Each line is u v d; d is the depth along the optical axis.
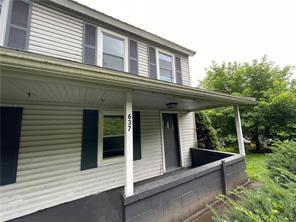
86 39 4.66
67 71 1.82
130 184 2.56
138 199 2.49
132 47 5.64
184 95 3.48
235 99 4.56
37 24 3.99
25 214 3.17
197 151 6.43
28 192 3.27
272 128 9.05
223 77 12.62
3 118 3.18
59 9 4.35
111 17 5.00
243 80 11.50
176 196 3.00
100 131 4.39
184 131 6.75
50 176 3.55
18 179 3.21
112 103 4.23
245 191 1.76
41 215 3.11
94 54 4.73
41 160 3.50
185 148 6.63
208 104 5.21
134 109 5.29
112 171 4.41
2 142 3.12
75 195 3.78
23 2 3.87
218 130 10.80
